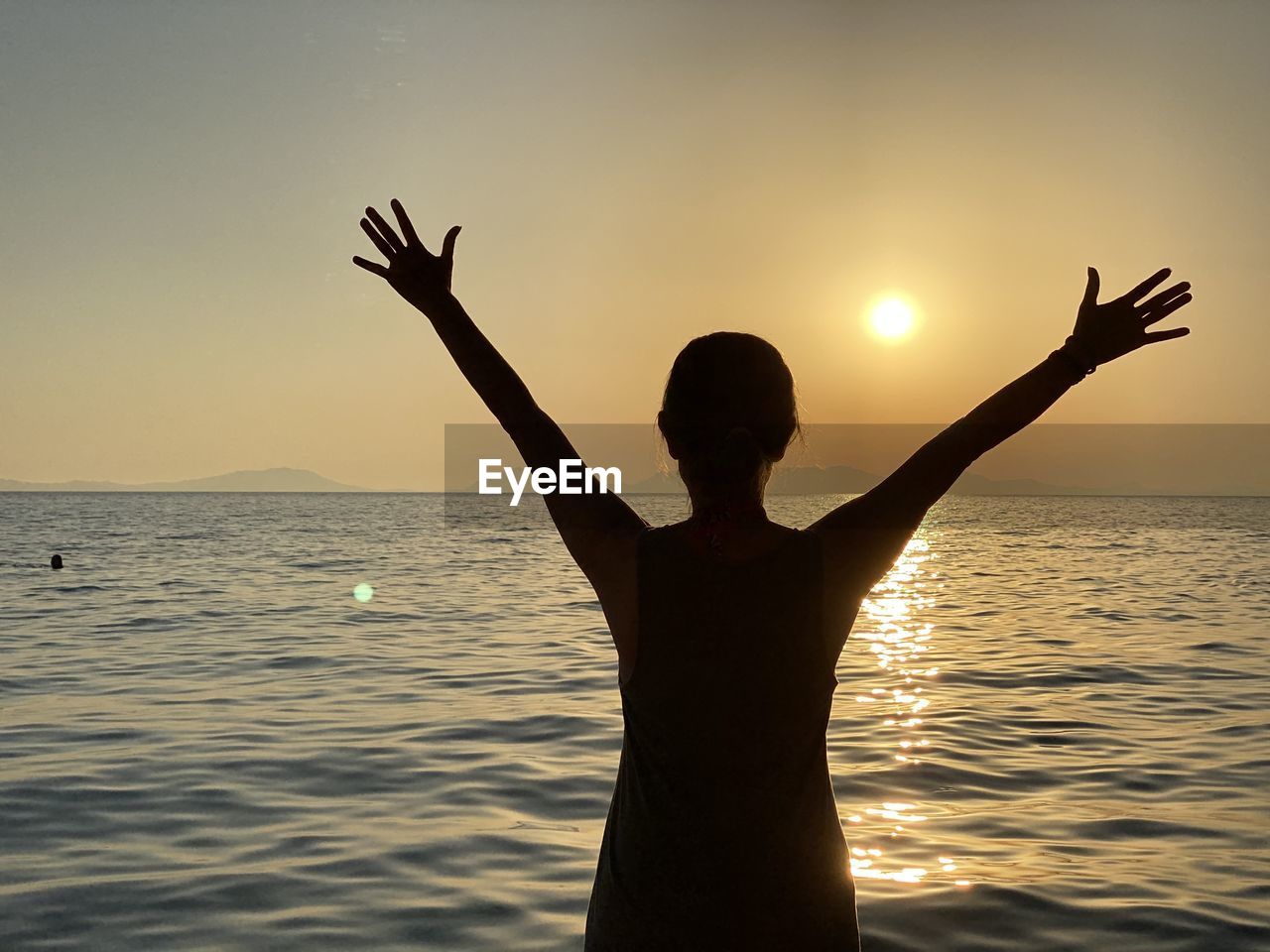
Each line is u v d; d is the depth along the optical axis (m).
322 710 9.25
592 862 5.34
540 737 8.16
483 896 4.87
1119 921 4.56
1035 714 9.13
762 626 1.95
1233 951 4.26
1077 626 15.63
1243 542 42.09
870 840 5.70
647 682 1.99
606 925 2.03
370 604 18.64
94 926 4.53
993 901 4.77
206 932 4.47
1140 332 2.01
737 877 1.95
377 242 2.15
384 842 5.65
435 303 2.14
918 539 45.09
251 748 7.80
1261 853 5.48
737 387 1.97
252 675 11.15
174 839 5.71
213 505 121.19
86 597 19.88
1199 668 11.66
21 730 8.43
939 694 10.09
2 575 25.06
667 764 1.99
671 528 2.02
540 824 5.98
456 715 9.00
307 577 24.69
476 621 16.16
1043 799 6.52
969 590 21.81
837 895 2.00
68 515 79.44
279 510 97.25
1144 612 17.52
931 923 4.55
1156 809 6.30
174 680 10.84
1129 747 7.91
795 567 1.95
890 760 7.47
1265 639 14.15
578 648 13.20
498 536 45.66
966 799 6.51
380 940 4.39
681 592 1.96
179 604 18.62
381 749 7.77
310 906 4.75
